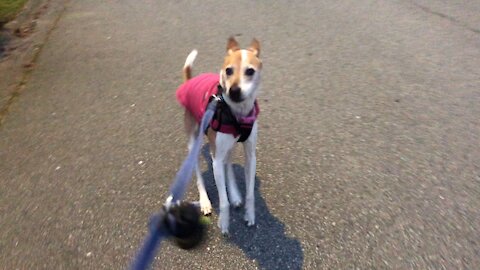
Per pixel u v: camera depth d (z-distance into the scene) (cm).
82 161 130
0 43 211
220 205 103
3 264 98
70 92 167
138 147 134
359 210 107
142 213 110
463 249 95
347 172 120
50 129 146
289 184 117
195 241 65
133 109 154
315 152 128
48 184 121
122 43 207
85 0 272
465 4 233
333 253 96
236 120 97
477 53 181
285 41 201
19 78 179
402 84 162
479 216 104
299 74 172
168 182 120
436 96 153
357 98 154
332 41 199
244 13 237
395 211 106
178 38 209
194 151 73
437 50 185
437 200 109
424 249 96
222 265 95
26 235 105
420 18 218
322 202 110
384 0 245
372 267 93
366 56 184
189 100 111
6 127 148
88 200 115
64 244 102
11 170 128
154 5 257
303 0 253
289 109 149
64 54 198
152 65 184
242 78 95
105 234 104
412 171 119
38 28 229
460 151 126
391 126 138
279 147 131
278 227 104
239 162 128
